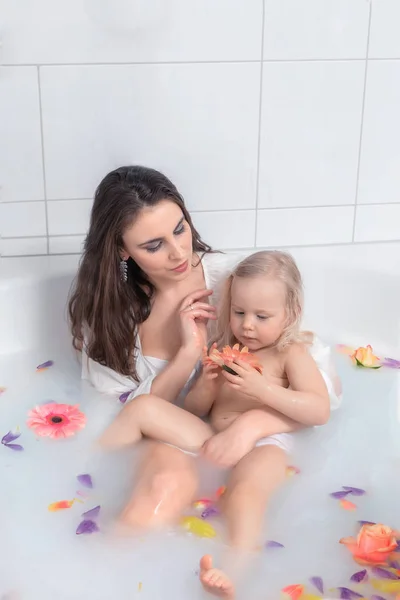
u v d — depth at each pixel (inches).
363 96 74.9
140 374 63.6
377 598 44.4
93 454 57.0
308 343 58.9
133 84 71.1
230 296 59.3
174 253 57.9
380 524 49.5
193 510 51.4
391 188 78.6
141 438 56.4
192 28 70.1
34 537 49.7
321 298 74.7
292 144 75.4
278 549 48.3
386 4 72.2
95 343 63.2
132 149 73.1
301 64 72.9
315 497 53.2
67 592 45.4
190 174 74.7
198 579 46.1
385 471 56.0
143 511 50.0
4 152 71.3
